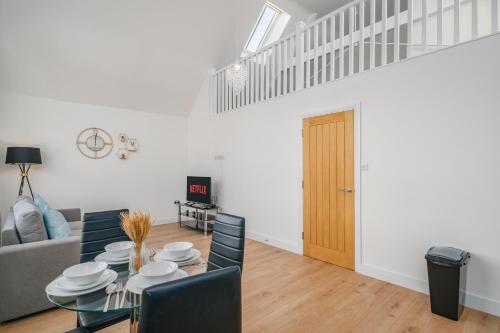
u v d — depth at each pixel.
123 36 4.17
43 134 4.32
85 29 3.88
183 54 4.91
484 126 2.30
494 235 2.25
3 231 2.18
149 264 1.44
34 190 4.23
